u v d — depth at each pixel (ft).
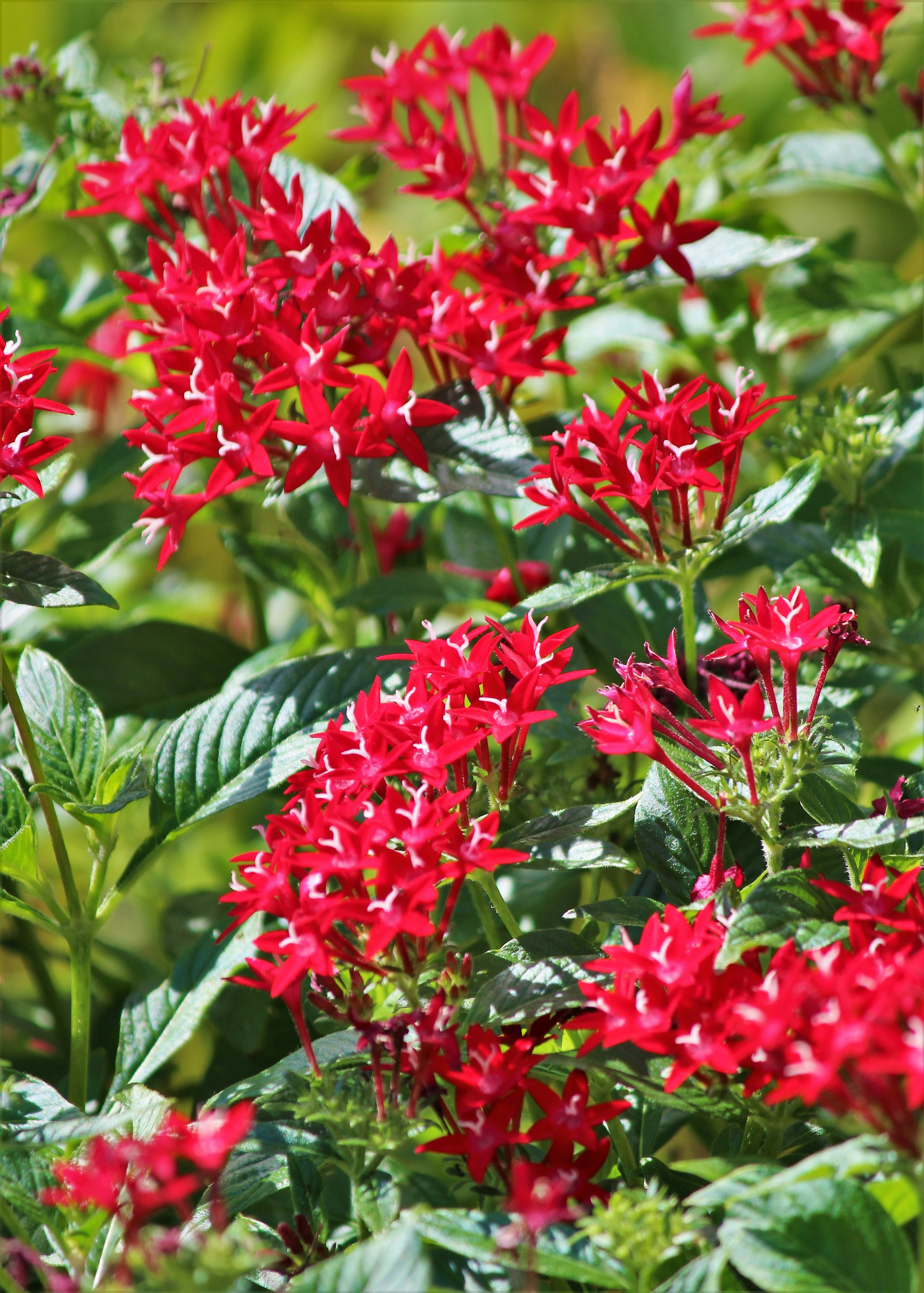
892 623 2.78
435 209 2.90
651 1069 2.51
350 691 2.72
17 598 2.62
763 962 2.56
